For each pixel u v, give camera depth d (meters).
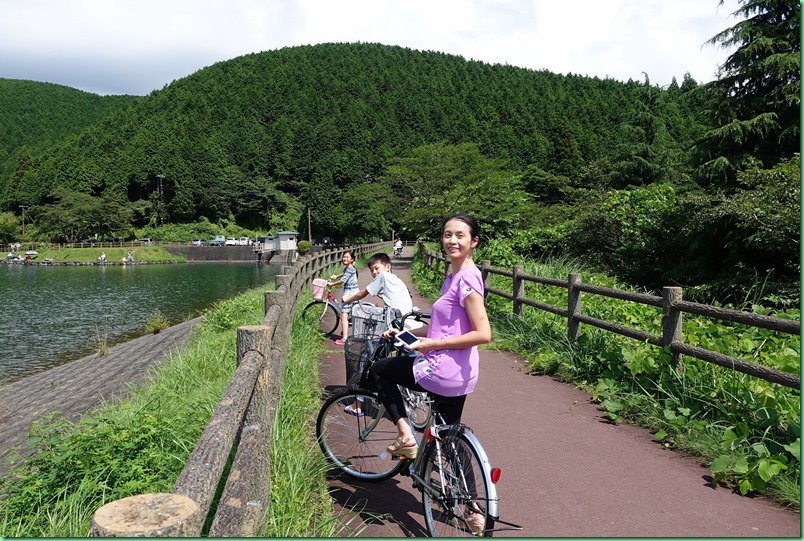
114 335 23.31
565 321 8.33
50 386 11.88
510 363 7.02
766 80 16.42
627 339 6.52
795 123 15.41
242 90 162.38
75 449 4.05
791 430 3.80
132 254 83.38
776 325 3.93
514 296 8.74
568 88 163.62
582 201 20.83
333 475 3.86
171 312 30.64
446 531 2.98
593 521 3.13
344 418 4.06
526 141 107.94
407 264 30.42
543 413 5.08
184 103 152.38
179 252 87.38
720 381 4.67
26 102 196.75
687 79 74.88
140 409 4.69
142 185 111.31
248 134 133.25
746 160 15.59
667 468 3.89
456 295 2.95
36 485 3.77
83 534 3.25
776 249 11.41
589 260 18.66
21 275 58.88
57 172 114.12
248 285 47.38
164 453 3.91
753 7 16.31
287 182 121.69
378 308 5.76
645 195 19.28
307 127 127.62
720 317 4.41
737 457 3.68
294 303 8.61
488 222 26.12
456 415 3.09
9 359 18.67
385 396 3.27
